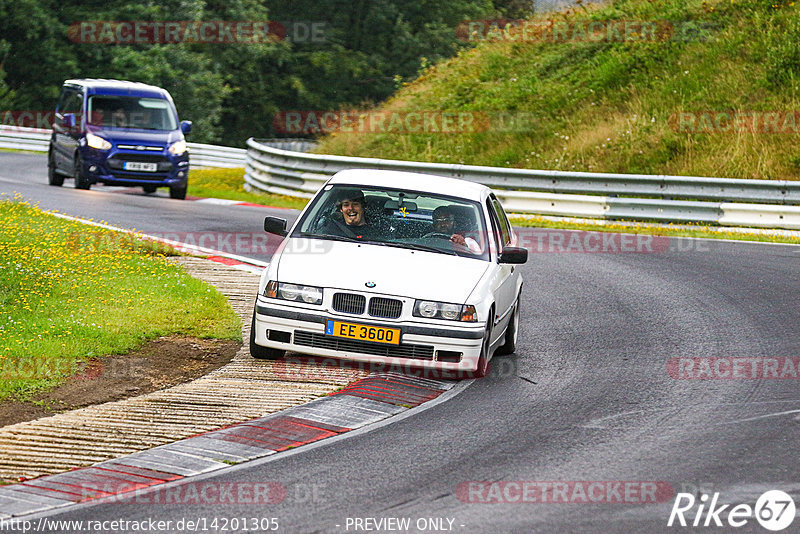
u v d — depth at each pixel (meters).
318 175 86.12
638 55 105.62
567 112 103.19
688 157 88.88
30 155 126.31
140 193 84.94
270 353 32.47
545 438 25.42
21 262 41.69
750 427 26.66
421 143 106.69
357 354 30.45
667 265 55.00
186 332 35.25
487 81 115.94
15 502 20.38
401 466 23.02
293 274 31.14
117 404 27.42
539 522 19.72
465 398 29.31
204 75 174.00
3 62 159.25
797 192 70.31
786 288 48.09
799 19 100.19
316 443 24.73
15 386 27.80
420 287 30.66
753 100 93.44
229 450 24.02
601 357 34.91
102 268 43.34
